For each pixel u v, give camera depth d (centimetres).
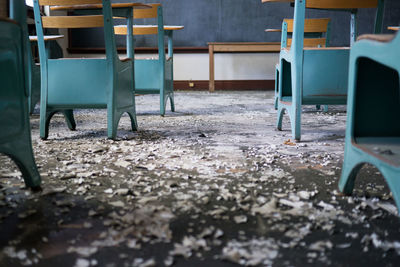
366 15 733
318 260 92
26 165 138
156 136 264
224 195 136
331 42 734
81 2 241
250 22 741
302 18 238
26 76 135
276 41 742
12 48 126
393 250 96
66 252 96
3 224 113
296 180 158
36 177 143
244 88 770
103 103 247
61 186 149
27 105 138
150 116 382
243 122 335
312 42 405
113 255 95
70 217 119
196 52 755
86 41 752
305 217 118
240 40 746
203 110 432
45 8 596
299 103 244
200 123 330
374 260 92
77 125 320
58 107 249
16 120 130
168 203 130
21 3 130
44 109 249
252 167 178
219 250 97
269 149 220
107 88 246
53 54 638
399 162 98
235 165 182
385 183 151
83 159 193
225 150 217
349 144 131
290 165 182
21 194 139
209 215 120
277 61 760
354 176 133
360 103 132
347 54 239
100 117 377
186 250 96
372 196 137
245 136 265
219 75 767
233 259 92
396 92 132
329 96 242
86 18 242
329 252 96
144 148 222
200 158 197
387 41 98
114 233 106
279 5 733
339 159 194
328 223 113
